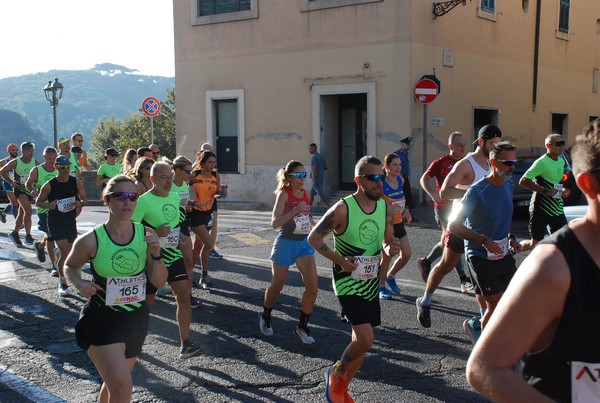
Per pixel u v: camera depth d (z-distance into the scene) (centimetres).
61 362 558
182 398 475
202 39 1923
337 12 1672
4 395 484
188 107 1973
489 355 179
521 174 1374
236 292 806
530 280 176
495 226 496
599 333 174
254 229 1328
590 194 178
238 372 527
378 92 1625
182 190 693
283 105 1791
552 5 2156
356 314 429
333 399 436
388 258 748
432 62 1648
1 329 657
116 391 359
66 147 1220
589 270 174
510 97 1980
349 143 1789
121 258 382
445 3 1625
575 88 2336
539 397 172
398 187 736
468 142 1803
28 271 950
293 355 568
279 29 1777
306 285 586
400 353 564
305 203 591
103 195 391
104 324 377
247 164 1873
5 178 1161
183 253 708
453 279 844
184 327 559
